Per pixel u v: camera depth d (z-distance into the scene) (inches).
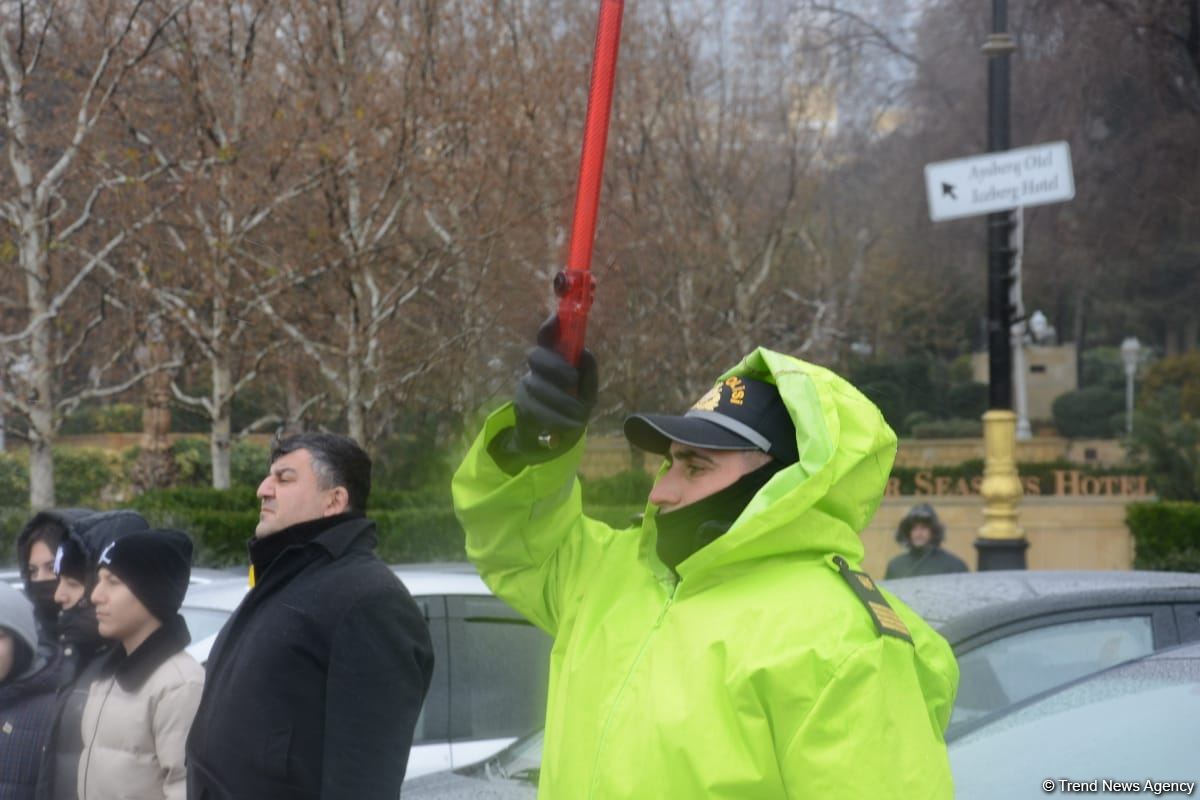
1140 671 132.7
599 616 101.4
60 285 542.0
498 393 598.5
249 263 557.9
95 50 524.7
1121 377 1615.4
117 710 151.8
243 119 544.7
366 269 524.1
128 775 150.2
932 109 1128.8
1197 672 128.4
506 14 677.9
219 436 597.9
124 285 536.7
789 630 87.7
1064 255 1146.0
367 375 525.3
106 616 152.0
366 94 536.1
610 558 105.7
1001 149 479.5
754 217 911.7
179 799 148.2
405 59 576.7
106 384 812.6
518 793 165.5
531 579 109.3
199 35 559.2
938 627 182.4
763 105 1013.2
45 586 201.5
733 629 89.4
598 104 94.8
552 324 94.1
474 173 561.6
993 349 487.2
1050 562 813.9
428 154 572.1
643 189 809.5
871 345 1508.4
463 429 591.5
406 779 188.9
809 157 1002.7
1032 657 183.8
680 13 964.6
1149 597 190.5
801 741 84.5
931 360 1557.6
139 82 548.4
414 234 580.4
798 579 91.2
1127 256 1117.1
